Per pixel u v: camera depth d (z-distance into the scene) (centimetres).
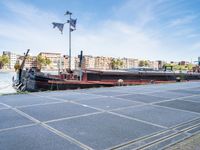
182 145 397
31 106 725
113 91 1182
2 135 440
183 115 629
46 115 603
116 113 639
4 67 14675
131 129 489
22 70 1838
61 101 831
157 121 559
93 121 549
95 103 796
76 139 423
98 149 379
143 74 2298
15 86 1839
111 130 480
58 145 393
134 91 1194
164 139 430
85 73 1927
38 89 1562
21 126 501
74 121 547
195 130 490
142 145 398
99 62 17438
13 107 708
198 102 846
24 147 382
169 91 1212
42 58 12550
